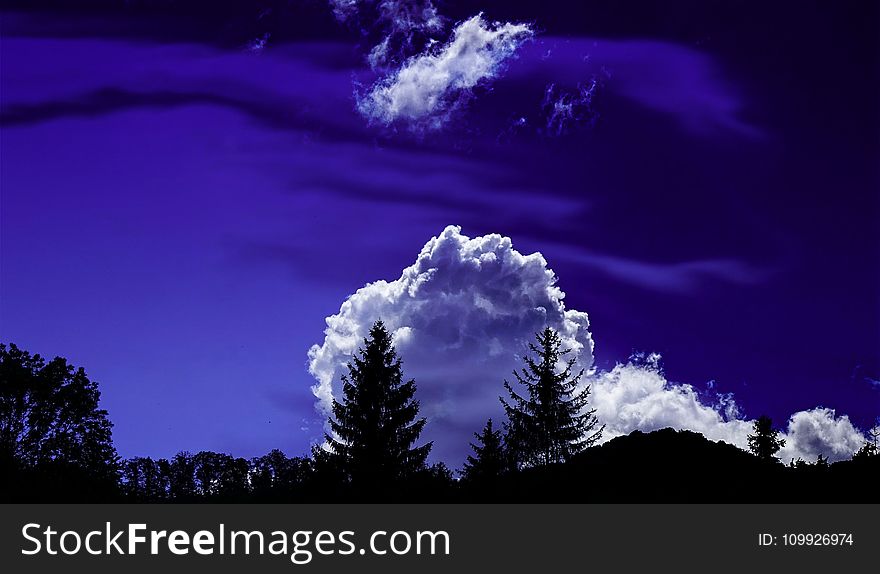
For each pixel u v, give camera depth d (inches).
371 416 2094.0
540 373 2501.2
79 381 2249.0
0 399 2140.7
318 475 1985.7
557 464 2096.5
